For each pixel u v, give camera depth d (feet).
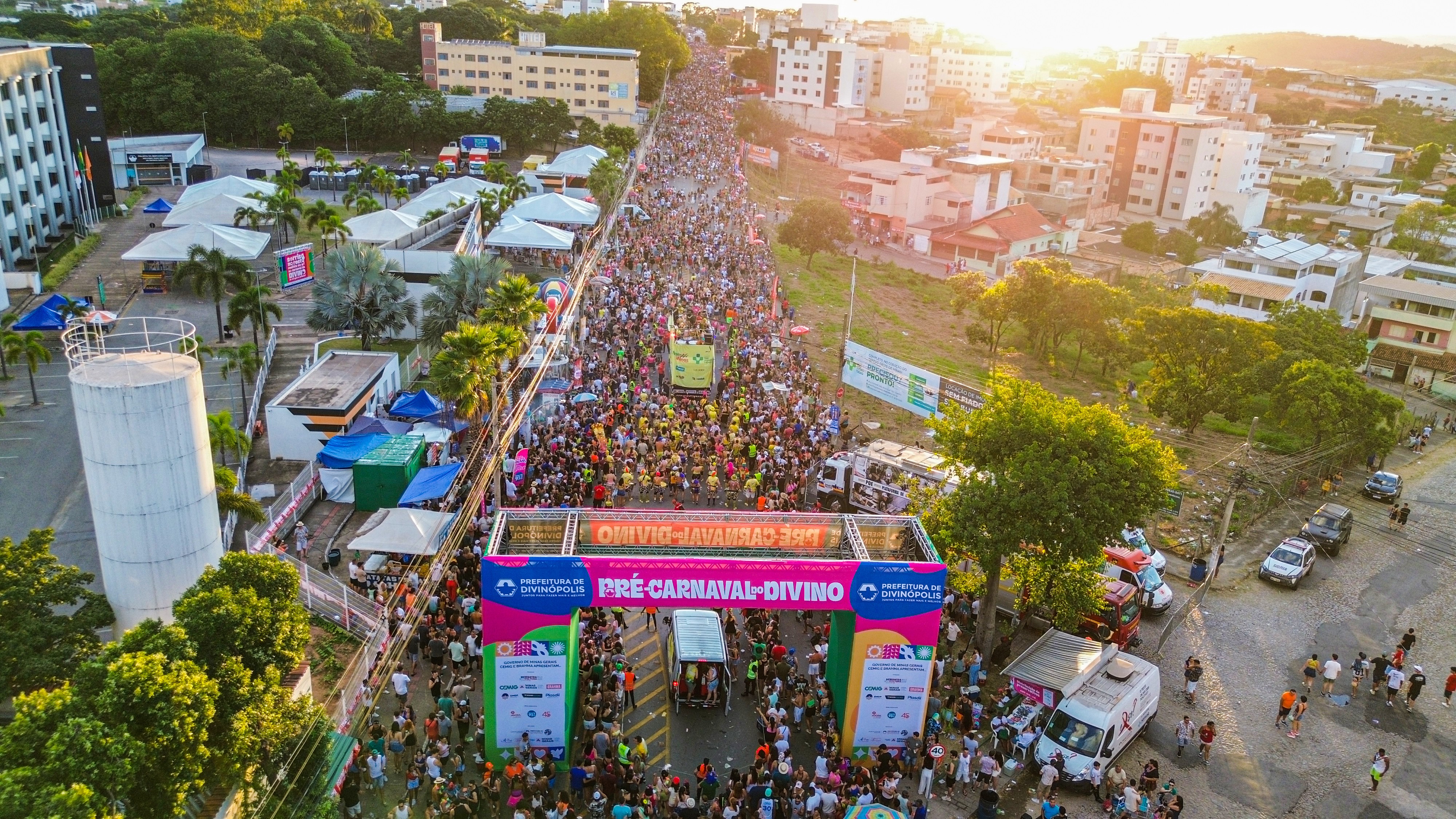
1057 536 100.73
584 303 213.05
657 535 94.12
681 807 79.87
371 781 83.51
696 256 276.62
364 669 96.68
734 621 109.70
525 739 88.53
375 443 134.62
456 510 123.13
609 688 96.43
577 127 509.76
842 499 143.23
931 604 90.12
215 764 61.16
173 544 82.89
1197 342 199.93
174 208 289.94
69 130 308.60
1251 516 161.38
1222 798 92.17
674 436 150.10
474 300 187.83
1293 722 103.04
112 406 77.41
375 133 462.60
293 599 73.56
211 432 128.06
